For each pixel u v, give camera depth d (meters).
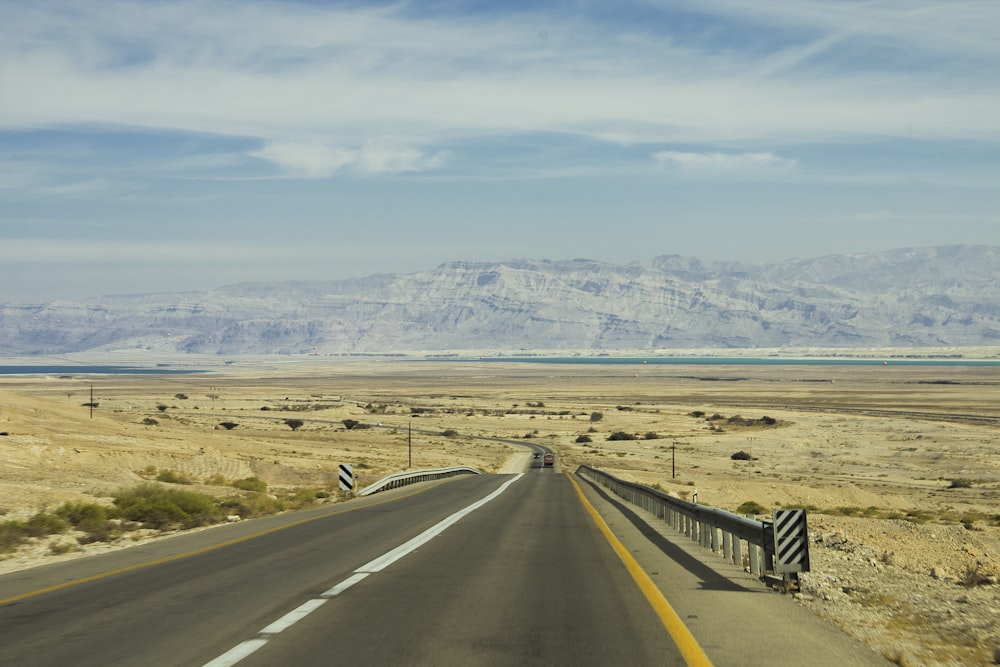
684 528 21.89
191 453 65.81
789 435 124.81
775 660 8.85
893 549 28.61
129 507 24.00
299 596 12.05
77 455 53.56
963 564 25.73
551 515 27.36
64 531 20.50
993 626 12.00
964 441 108.19
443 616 10.75
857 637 10.58
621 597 12.22
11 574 14.01
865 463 93.81
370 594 12.27
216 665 8.34
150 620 10.38
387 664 8.44
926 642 10.55
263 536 19.95
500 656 8.79
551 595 12.34
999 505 59.97
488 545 18.48
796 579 13.39
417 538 19.66
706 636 9.88
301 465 69.31
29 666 8.26
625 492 37.66
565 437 141.75
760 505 52.00
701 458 105.12
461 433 147.38
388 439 126.31
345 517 25.67
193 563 15.32
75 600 11.66
